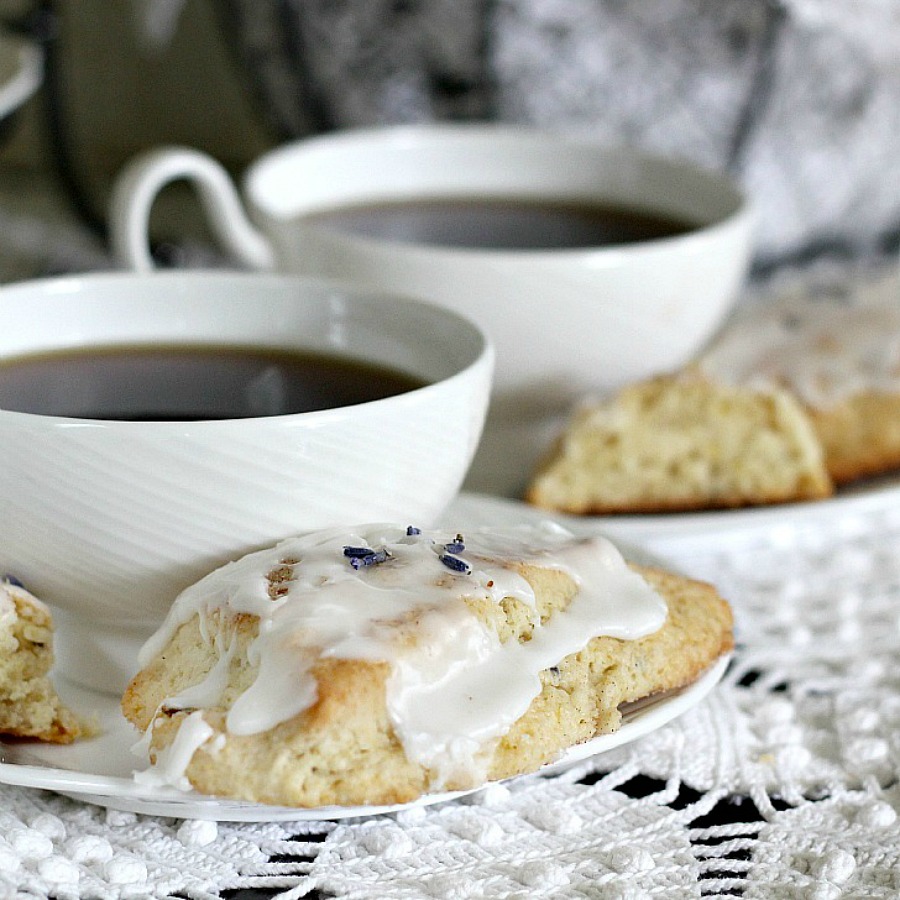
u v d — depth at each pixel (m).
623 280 0.69
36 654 0.60
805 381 0.71
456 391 0.61
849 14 0.75
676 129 0.78
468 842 0.59
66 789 0.58
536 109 0.78
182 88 0.89
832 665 0.64
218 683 0.58
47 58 0.85
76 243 0.84
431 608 0.59
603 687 0.60
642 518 0.67
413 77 0.78
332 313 0.65
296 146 0.74
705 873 0.59
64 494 0.60
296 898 0.58
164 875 0.58
